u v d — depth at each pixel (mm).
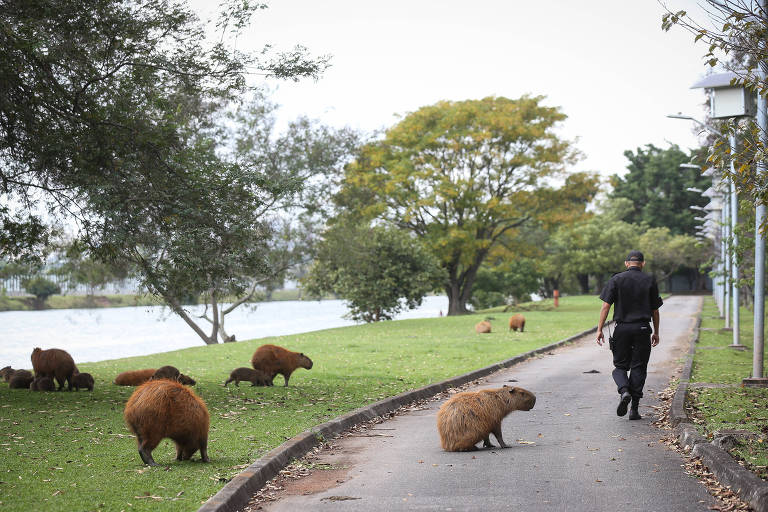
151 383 7020
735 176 7422
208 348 24875
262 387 13633
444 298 147625
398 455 7824
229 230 12750
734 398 10797
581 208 49469
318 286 41719
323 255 33750
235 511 5648
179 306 17094
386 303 40312
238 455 7363
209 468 6746
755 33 7230
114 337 40094
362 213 41812
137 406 6844
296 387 13625
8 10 11391
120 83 12820
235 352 22844
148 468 6742
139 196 12336
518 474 6688
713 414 9336
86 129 12031
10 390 13203
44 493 5801
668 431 8656
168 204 12414
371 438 9000
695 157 13078
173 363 19531
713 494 5879
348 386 13711
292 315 72000
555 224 48438
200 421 6930
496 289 71062
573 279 94250
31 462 7027
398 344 24031
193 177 12594
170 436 6895
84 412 10492
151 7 12906
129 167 12406
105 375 16578
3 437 8438
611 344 9656
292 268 33625
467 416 7840
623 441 8148
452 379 14281
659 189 92500
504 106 45906
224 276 13109
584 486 6184
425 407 11781
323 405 11188
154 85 13469
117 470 6664
